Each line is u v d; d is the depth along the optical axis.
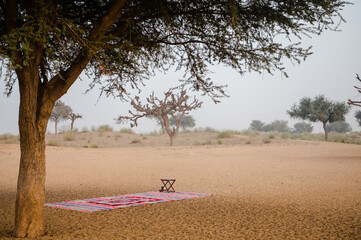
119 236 6.85
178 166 22.08
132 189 13.69
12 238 6.56
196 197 11.66
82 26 7.00
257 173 18.69
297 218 8.55
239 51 8.30
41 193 6.88
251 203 10.56
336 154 28.48
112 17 6.96
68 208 9.70
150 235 6.94
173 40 9.02
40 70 7.78
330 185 14.33
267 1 7.76
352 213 9.12
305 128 122.56
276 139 44.25
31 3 6.28
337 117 49.50
